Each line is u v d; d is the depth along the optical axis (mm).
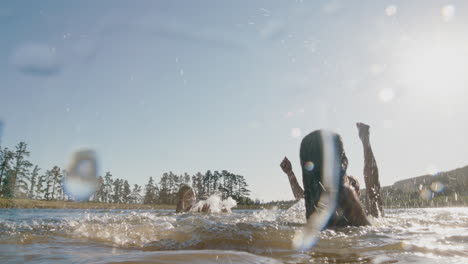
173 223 2959
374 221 2877
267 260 1287
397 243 1752
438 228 2547
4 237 2211
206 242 1824
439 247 1641
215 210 6965
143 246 1856
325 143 2297
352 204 2305
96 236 2238
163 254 1298
